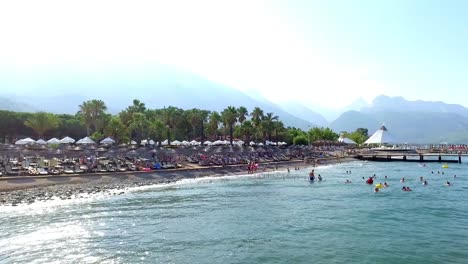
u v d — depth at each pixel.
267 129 159.88
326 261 26.75
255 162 112.56
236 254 28.44
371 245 30.44
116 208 46.22
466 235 33.31
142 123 120.31
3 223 37.84
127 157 89.56
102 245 30.73
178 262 26.77
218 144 138.50
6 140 132.62
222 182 75.00
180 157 100.75
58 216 41.31
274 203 50.22
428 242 31.19
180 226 37.09
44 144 101.88
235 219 40.25
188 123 161.00
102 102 120.62
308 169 107.88
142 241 31.86
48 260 27.17
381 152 164.00
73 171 70.69
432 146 183.62
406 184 71.06
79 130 149.38
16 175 63.88
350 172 96.44
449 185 69.06
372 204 48.97
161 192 60.16
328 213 43.16
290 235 33.62
